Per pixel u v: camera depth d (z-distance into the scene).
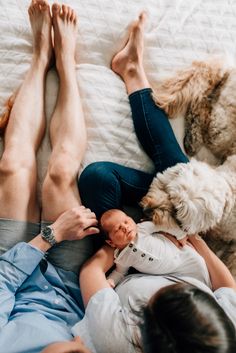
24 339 0.98
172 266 1.17
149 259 1.15
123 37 1.45
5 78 1.36
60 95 1.34
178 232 1.20
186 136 1.35
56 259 1.19
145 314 0.83
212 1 1.54
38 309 1.09
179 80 1.35
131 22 1.46
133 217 1.31
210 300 0.82
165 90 1.37
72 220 1.16
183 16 1.49
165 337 0.78
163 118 1.33
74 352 0.88
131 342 0.95
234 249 1.28
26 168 1.22
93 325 1.01
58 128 1.30
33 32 1.37
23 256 1.10
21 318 1.04
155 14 1.49
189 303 0.79
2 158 1.21
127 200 1.30
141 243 1.16
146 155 1.35
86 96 1.36
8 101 1.33
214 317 0.78
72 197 1.23
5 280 1.07
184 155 1.31
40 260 1.13
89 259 1.19
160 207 1.20
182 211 1.17
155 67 1.44
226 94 1.29
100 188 1.23
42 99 1.33
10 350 0.95
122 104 1.37
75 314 1.12
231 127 1.28
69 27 1.38
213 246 1.30
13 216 1.17
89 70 1.40
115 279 1.19
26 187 1.20
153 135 1.31
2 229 1.16
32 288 1.13
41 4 1.36
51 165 1.24
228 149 1.31
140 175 1.30
